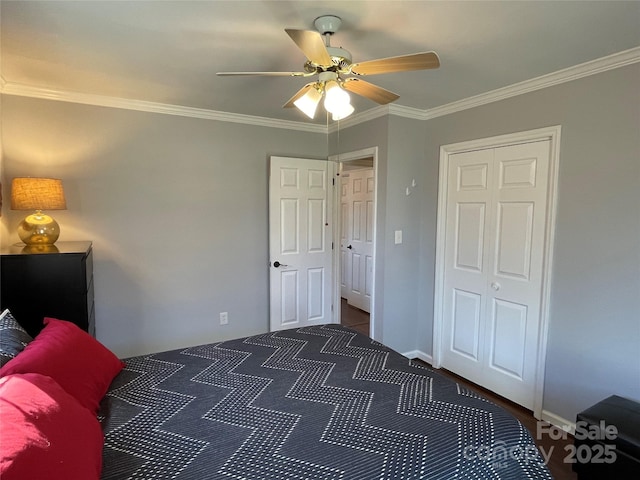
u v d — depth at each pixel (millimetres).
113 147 3098
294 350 2168
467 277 3178
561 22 1766
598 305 2289
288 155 3902
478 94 2881
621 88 2133
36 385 1193
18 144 2799
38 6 1651
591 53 2109
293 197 3861
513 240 2793
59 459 971
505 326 2877
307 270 4012
